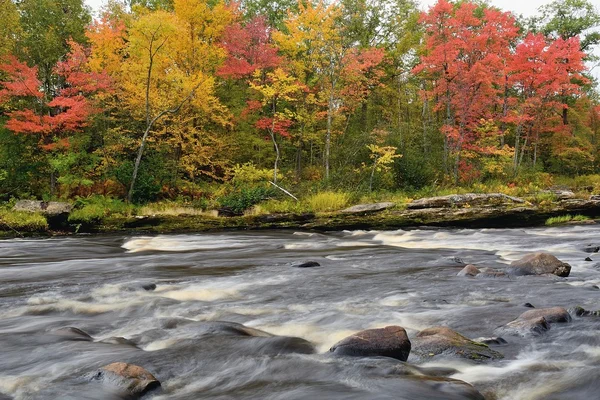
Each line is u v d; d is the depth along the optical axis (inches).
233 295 283.3
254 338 180.1
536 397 128.6
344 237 726.5
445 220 838.5
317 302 261.0
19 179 980.6
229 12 1189.7
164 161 1075.3
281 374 144.8
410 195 1011.3
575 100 1747.0
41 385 140.1
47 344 180.1
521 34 1704.0
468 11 1188.5
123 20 1231.5
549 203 879.7
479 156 1218.6
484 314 222.5
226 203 930.1
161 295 284.7
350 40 1113.4
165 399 130.5
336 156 1204.5
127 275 365.4
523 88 1349.7
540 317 193.5
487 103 1160.2
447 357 157.6
